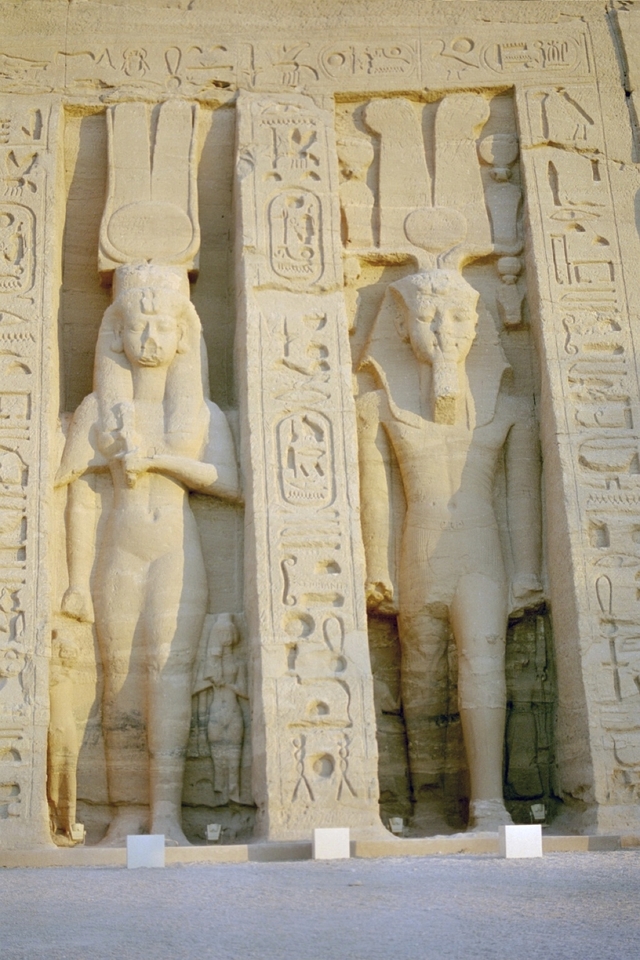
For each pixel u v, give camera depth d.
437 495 11.88
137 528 11.62
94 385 12.23
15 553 11.37
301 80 13.27
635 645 11.21
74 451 11.86
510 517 12.09
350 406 11.91
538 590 11.85
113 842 10.99
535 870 7.76
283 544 11.41
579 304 12.38
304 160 12.80
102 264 12.51
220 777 11.34
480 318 12.56
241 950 5.11
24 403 11.84
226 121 13.27
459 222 12.87
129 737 11.39
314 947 5.15
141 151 12.90
